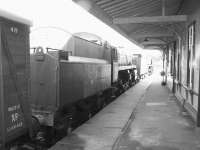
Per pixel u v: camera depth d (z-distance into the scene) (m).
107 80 9.89
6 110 3.18
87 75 7.14
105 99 10.48
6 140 3.19
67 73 5.72
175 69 13.48
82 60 7.05
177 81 11.69
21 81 3.51
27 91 3.65
